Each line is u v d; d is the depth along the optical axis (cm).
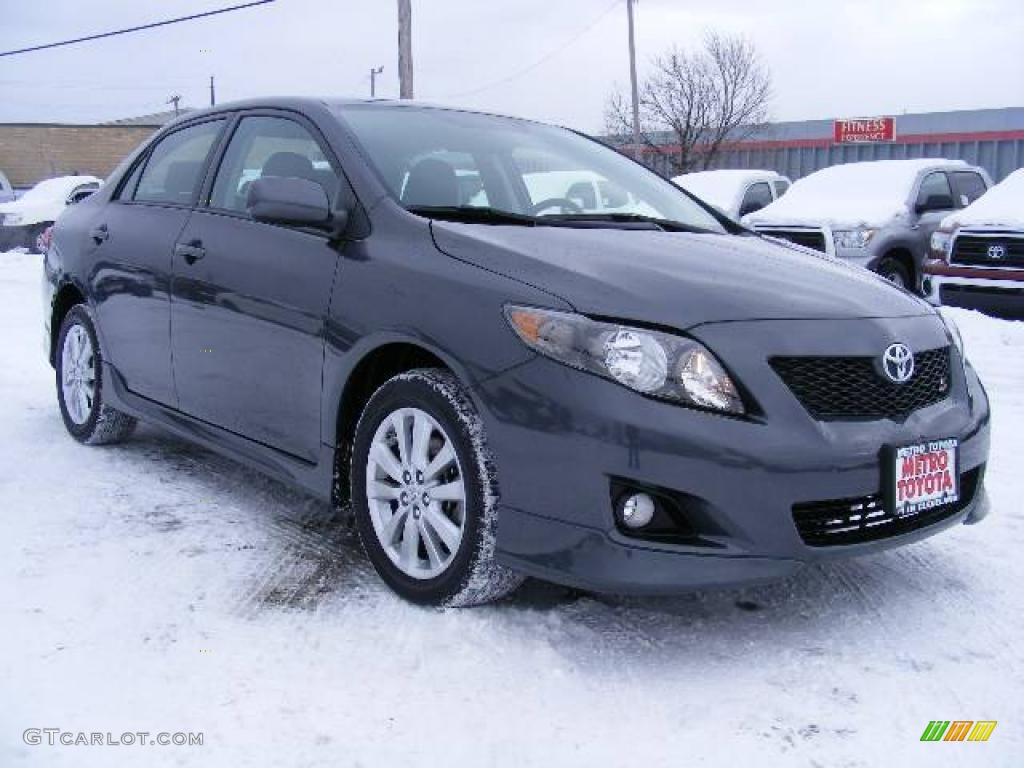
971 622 310
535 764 230
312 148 375
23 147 4306
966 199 1264
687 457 264
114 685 258
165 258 411
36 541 354
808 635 299
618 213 391
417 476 308
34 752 227
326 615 302
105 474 438
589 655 282
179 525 377
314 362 338
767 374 275
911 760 235
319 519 388
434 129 398
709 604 319
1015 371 728
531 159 408
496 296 291
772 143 3581
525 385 278
